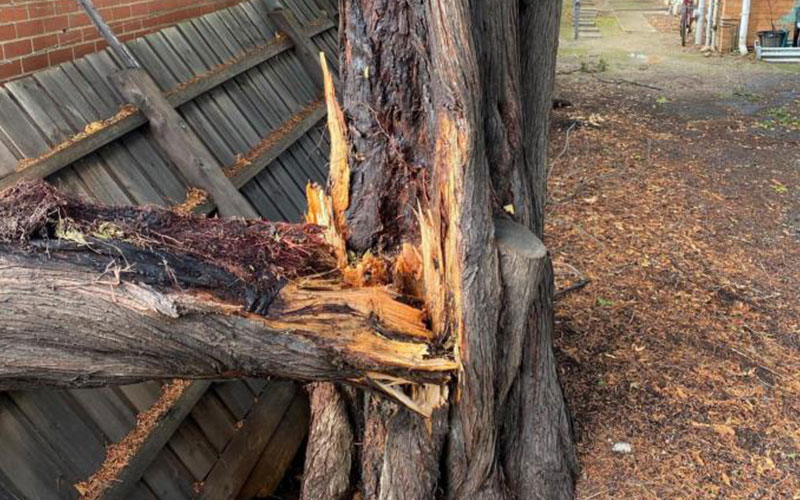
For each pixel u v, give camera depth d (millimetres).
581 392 4121
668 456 3676
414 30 2822
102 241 2186
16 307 2008
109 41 4578
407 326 2723
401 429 2957
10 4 4219
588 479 3553
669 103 11391
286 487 4582
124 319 2119
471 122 2541
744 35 15125
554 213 6945
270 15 6863
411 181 2984
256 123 5723
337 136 3037
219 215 4609
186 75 5191
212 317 2248
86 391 3412
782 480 3525
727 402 4059
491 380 2883
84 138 3975
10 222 2084
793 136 9461
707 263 5848
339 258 2816
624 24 19906
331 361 2486
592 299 5211
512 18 2982
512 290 2850
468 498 3070
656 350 4543
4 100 3713
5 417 3037
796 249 6141
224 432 4117
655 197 7340
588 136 9562
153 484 3568
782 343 4668
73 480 3186
